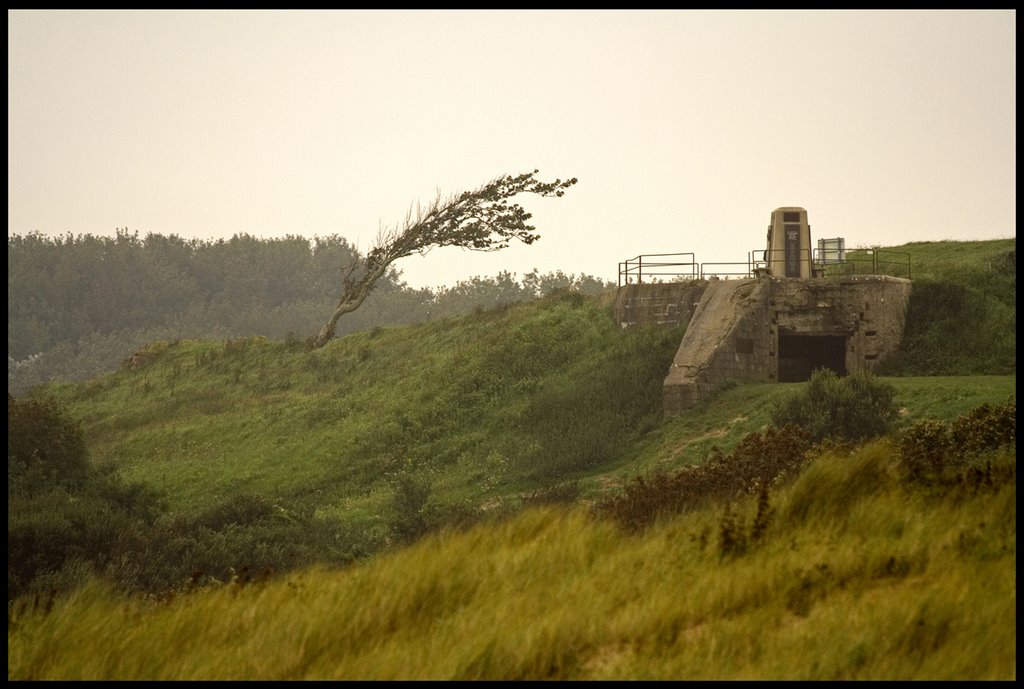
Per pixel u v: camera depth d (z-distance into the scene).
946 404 113.31
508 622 36.31
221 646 38.25
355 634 37.81
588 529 47.69
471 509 108.06
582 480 122.44
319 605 39.91
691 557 42.62
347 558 91.25
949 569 38.12
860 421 108.69
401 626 38.72
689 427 129.50
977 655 31.34
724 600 37.28
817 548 41.19
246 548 91.06
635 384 145.75
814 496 47.84
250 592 44.31
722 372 138.88
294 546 93.19
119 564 80.94
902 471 51.53
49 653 38.84
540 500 106.38
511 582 41.28
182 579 79.19
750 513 47.38
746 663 32.28
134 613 43.34
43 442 118.75
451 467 141.12
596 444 132.12
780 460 70.94
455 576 41.84
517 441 140.88
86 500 101.56
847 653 32.00
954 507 45.97
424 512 106.56
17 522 83.69
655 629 35.72
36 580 73.50
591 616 36.34
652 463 120.88
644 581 40.00
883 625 33.28
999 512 43.91
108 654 38.03
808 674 30.95
